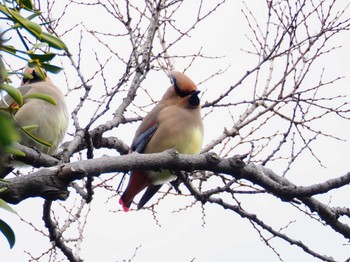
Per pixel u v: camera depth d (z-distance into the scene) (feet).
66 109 40.09
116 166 24.35
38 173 23.08
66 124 40.19
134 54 34.91
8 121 9.91
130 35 35.53
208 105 37.93
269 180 26.68
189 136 37.50
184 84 38.68
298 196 27.07
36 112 38.68
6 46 17.94
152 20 35.91
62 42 18.54
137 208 36.22
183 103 38.29
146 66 35.01
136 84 34.83
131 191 35.76
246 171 26.25
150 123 38.11
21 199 22.76
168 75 39.17
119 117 34.81
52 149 39.93
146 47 35.53
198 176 34.60
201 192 30.14
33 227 32.65
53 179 23.11
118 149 38.45
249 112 37.88
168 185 39.09
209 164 25.67
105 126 34.19
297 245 32.35
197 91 38.22
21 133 38.52
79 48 33.55
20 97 16.63
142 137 37.99
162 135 37.45
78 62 33.45
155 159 24.97
